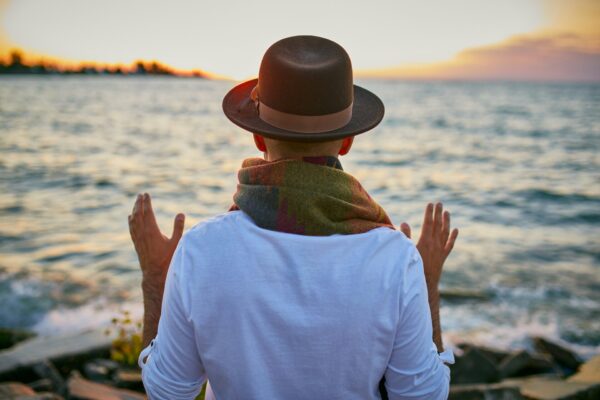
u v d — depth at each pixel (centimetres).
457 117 7981
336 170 124
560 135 5241
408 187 2391
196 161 3278
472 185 2455
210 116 8181
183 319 122
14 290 984
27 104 9694
